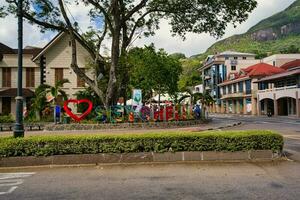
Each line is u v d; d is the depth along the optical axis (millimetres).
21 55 10594
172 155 9812
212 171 8531
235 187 6930
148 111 24844
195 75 90250
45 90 28344
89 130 21984
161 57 32969
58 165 9547
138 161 9719
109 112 23875
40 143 9578
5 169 9219
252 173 8227
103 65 30141
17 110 10367
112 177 8062
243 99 61969
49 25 23922
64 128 22438
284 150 11477
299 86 41156
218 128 23203
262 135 9953
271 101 51750
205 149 9836
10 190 7035
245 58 83625
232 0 22875
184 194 6473
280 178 7641
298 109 41469
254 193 6461
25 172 8828
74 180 7832
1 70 35000
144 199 6207
